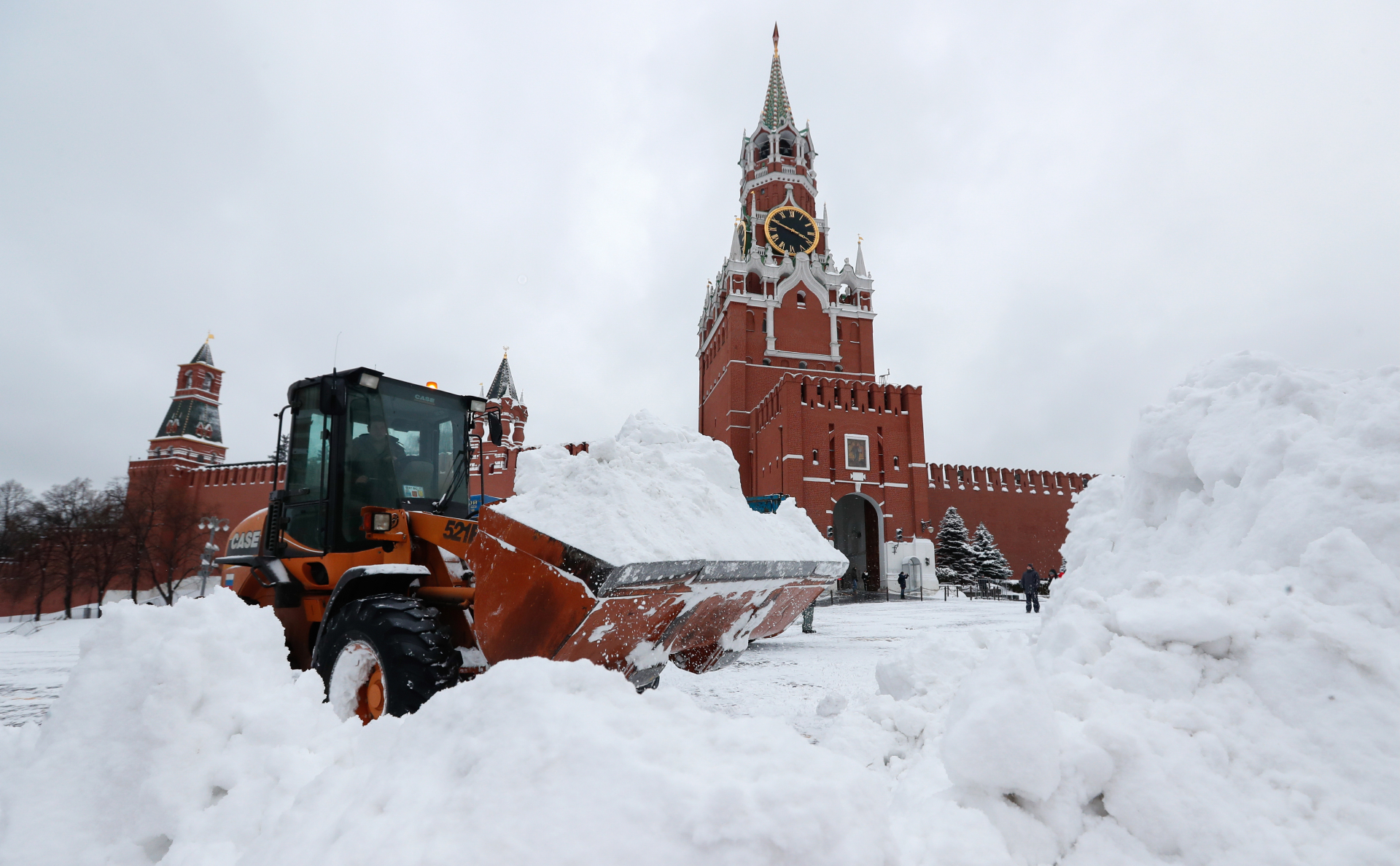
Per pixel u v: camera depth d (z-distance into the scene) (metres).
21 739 2.74
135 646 2.65
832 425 39.03
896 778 3.23
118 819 2.31
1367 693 2.41
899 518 38.16
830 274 52.59
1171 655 2.77
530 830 1.58
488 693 1.96
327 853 1.65
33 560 39.28
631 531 3.91
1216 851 2.06
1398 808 2.11
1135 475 4.62
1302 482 3.41
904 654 4.46
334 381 5.51
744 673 8.56
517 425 60.59
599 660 4.05
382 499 5.41
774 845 1.53
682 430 6.50
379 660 4.03
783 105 60.62
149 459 57.41
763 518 5.85
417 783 1.79
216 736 2.48
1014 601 32.78
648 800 1.63
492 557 4.01
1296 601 2.81
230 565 6.30
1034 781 2.14
